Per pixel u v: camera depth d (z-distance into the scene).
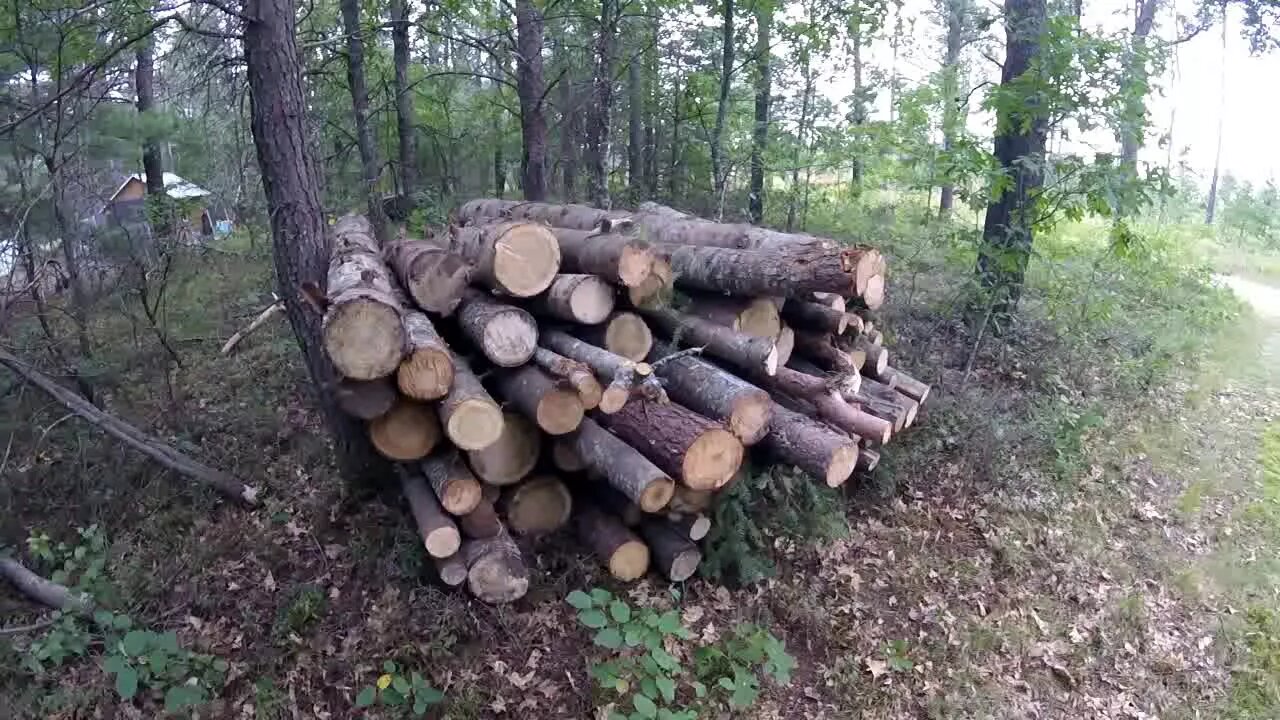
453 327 4.91
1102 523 5.56
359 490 5.03
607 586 4.46
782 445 4.48
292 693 3.80
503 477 4.39
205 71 7.37
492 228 4.61
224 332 8.10
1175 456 6.44
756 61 11.53
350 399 3.81
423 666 3.93
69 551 4.81
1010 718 4.00
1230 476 6.26
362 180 10.81
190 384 6.84
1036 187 7.00
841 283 4.18
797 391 4.68
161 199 8.23
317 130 10.20
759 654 4.10
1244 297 12.07
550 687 3.89
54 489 5.35
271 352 7.39
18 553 4.71
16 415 6.04
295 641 4.03
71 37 6.87
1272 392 8.01
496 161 13.88
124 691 3.55
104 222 8.31
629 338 4.59
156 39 7.96
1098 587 4.96
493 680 3.90
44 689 3.80
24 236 6.69
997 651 4.44
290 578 4.51
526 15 9.47
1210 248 16.12
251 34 4.60
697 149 12.55
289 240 4.81
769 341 4.46
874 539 5.22
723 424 4.11
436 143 12.84
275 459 5.70
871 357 5.71
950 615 4.65
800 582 4.72
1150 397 7.44
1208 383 7.93
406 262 4.77
